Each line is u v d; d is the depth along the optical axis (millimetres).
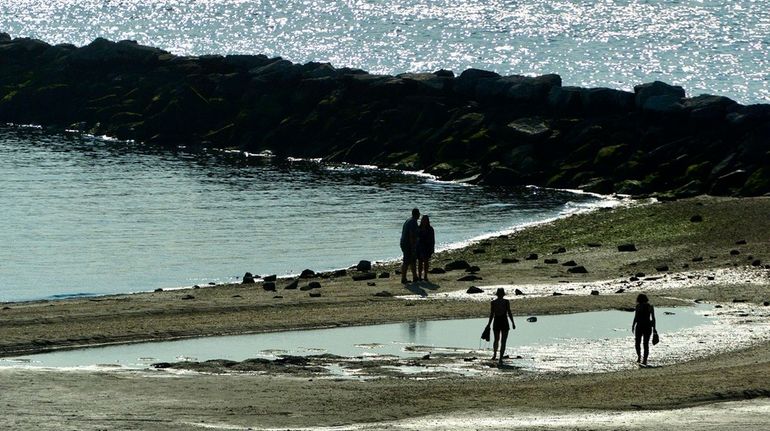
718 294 140375
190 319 124188
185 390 94000
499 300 110188
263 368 104500
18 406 86500
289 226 191875
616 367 107438
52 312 125875
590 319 127812
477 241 182000
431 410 88438
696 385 95938
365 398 92250
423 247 149750
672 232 179125
